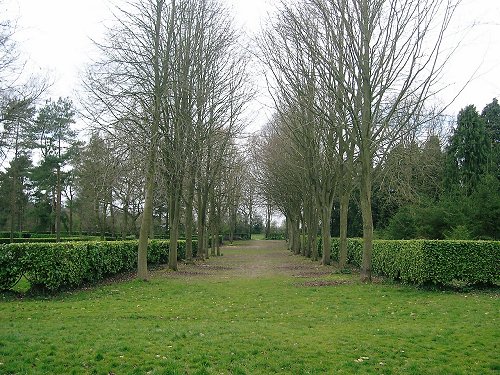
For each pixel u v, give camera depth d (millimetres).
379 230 34906
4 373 6004
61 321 9289
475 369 6309
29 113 25125
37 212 45938
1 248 12477
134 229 42250
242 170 41438
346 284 15445
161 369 6191
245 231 81312
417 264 14047
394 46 15359
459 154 32875
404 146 23078
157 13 17609
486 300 11797
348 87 16141
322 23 17016
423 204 28969
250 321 9609
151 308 11000
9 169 40250
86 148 33750
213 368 6309
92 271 15688
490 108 39344
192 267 24922
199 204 31688
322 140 21359
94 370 6180
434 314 10102
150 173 17094
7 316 9750
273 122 36531
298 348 7301
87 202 38281
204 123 24203
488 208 23859
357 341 7723
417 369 6332
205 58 23797
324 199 25219
